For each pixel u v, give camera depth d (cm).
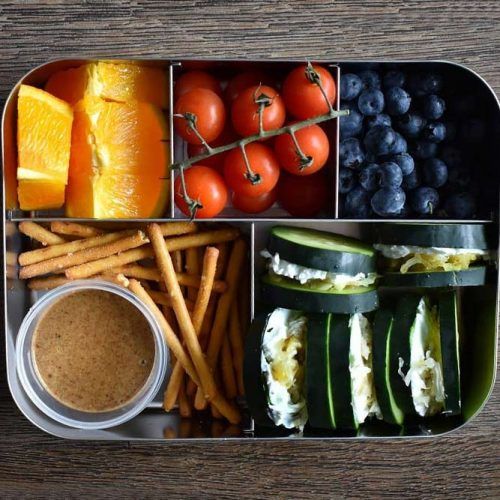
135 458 48
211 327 47
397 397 45
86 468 48
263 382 44
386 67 45
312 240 45
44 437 48
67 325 46
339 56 47
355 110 45
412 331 45
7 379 45
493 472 48
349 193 46
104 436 45
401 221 45
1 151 43
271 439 45
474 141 45
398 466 48
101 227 46
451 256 45
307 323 45
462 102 45
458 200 45
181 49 47
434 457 48
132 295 45
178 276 46
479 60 48
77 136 44
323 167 47
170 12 47
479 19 47
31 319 45
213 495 48
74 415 45
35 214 46
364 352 45
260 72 46
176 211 47
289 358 44
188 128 44
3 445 48
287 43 47
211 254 45
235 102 44
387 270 46
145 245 46
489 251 45
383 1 47
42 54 47
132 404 46
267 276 46
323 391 44
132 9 47
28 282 46
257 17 47
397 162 45
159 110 45
